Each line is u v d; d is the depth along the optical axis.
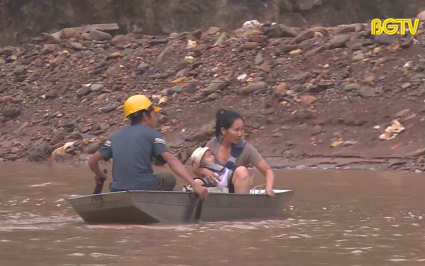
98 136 48.59
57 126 51.06
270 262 15.68
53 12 98.31
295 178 34.59
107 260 15.81
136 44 60.84
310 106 47.00
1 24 99.94
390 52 51.38
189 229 20.09
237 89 51.19
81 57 60.94
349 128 44.16
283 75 51.69
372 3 107.88
